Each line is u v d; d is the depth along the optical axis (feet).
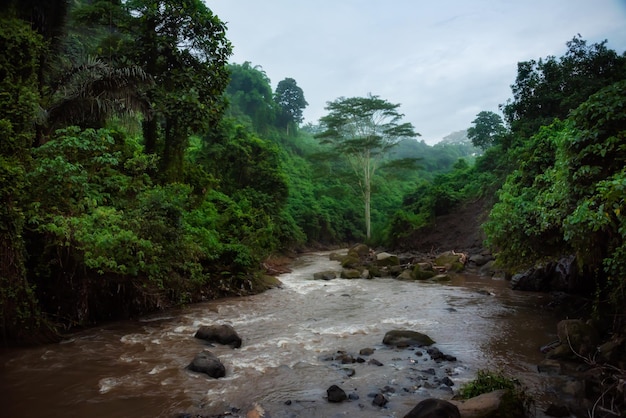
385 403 16.57
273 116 203.51
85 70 36.88
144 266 29.89
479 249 83.92
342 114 129.49
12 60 30.35
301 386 18.58
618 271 22.44
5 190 22.68
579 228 23.61
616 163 22.09
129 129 44.86
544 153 39.42
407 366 21.34
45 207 27.09
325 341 26.25
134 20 47.03
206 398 17.20
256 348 24.67
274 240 69.72
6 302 23.58
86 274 28.68
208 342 25.54
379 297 42.80
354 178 139.95
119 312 31.78
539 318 32.17
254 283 46.21
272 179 88.79
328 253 122.52
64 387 18.31
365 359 22.49
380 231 126.11
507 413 14.37
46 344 24.86
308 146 222.69
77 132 33.71
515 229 35.12
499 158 106.11
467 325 30.25
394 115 128.47
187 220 43.68
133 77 38.29
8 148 25.96
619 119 22.00
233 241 48.16
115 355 22.94
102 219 28.40
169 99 44.96
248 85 201.46
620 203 17.60
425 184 145.48
